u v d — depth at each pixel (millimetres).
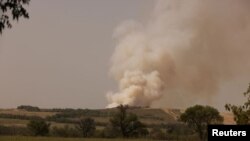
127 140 132625
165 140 143500
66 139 129375
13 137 132750
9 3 17422
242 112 18641
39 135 147625
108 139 135375
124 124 147000
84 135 151375
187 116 142500
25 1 17672
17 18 17656
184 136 148625
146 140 137125
